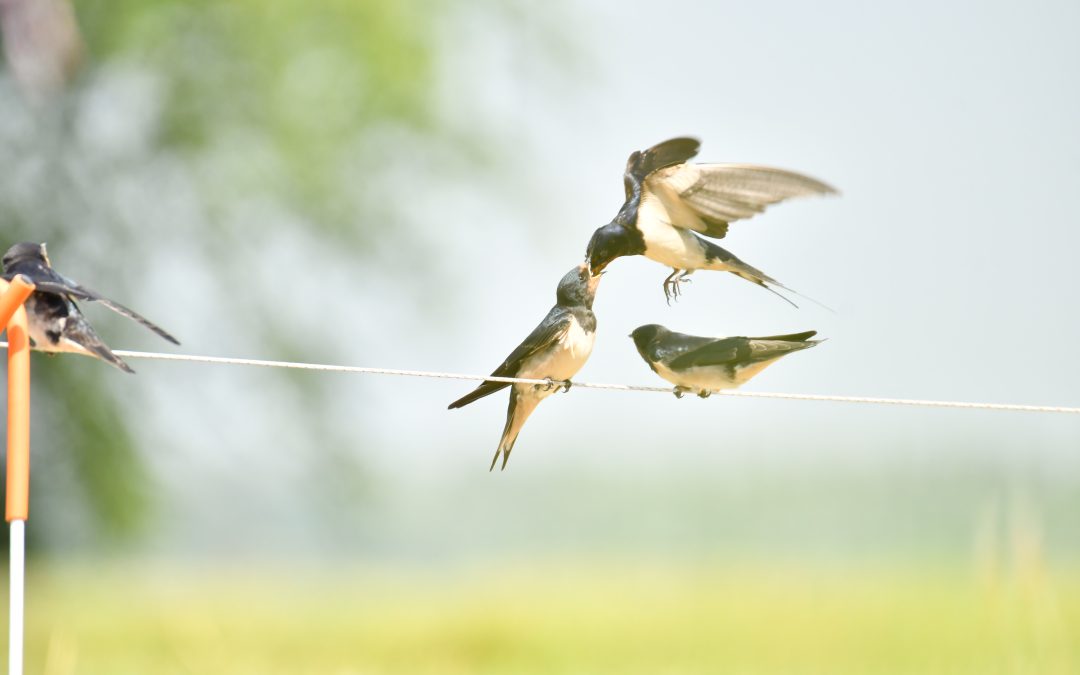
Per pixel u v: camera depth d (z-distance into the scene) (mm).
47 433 19375
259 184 19516
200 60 19406
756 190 5785
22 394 5383
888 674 12562
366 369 6023
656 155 5902
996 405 6582
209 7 19094
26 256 6086
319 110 19875
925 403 6484
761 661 14336
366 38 19625
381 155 20297
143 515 20031
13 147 18734
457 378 6250
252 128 19609
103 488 19438
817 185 5723
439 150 20219
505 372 7070
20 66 16734
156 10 18734
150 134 19406
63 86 17344
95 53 18391
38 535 21688
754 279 6156
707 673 13609
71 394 18938
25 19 16312
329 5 19453
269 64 19375
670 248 6031
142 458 19484
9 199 18688
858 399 6566
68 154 18938
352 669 13523
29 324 6008
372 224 20000
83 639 16953
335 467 20141
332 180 19609
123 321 19312
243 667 13477
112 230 19328
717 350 6688
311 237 20109
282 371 19703
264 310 19625
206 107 19359
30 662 13914
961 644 13500
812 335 6660
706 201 5895
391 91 19750
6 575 21812
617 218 6043
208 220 19469
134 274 19500
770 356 6672
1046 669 9328
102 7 18578
